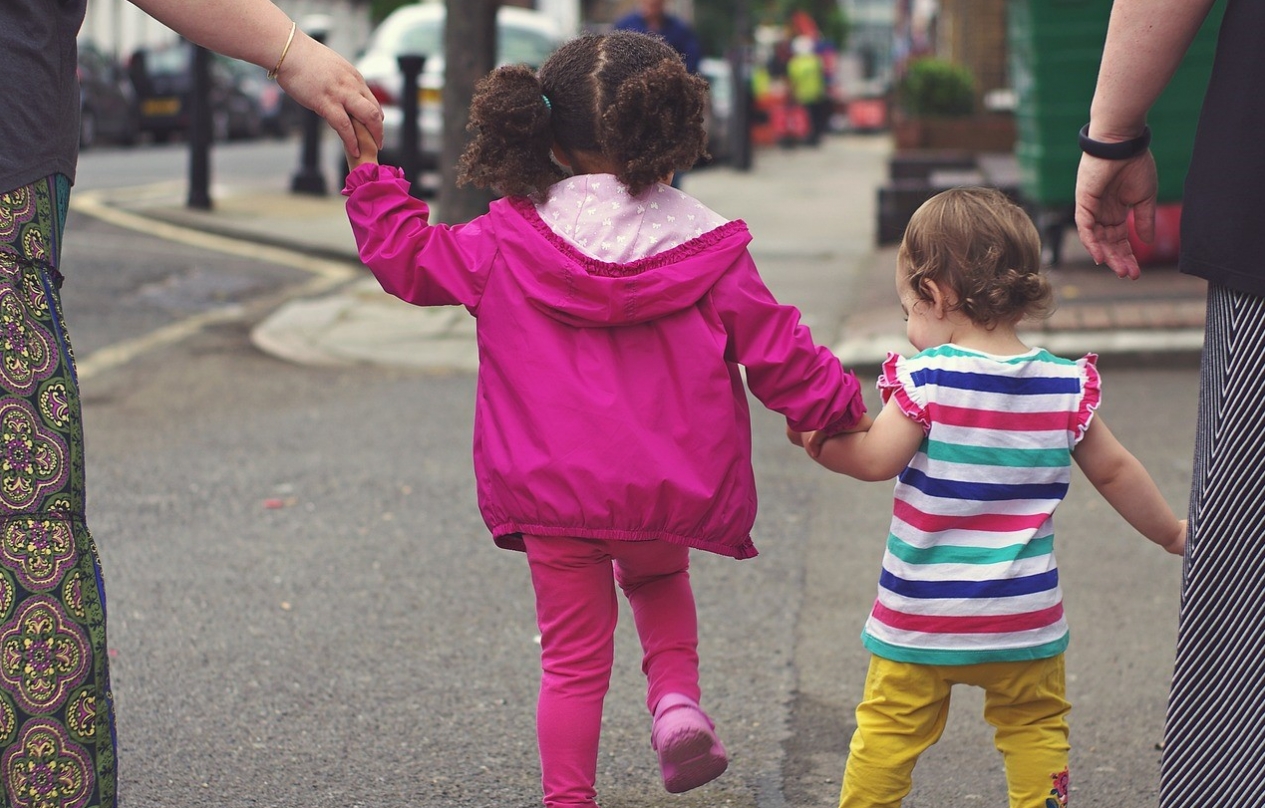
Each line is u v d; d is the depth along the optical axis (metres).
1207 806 2.12
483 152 2.59
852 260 11.37
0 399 2.04
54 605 2.06
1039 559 2.46
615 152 2.55
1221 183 2.07
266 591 4.32
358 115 2.55
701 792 3.05
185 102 26.95
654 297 2.48
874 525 5.07
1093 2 8.62
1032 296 2.50
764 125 32.34
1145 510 2.55
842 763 3.20
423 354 8.13
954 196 2.56
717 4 67.38
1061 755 2.52
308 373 7.63
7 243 2.11
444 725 3.40
